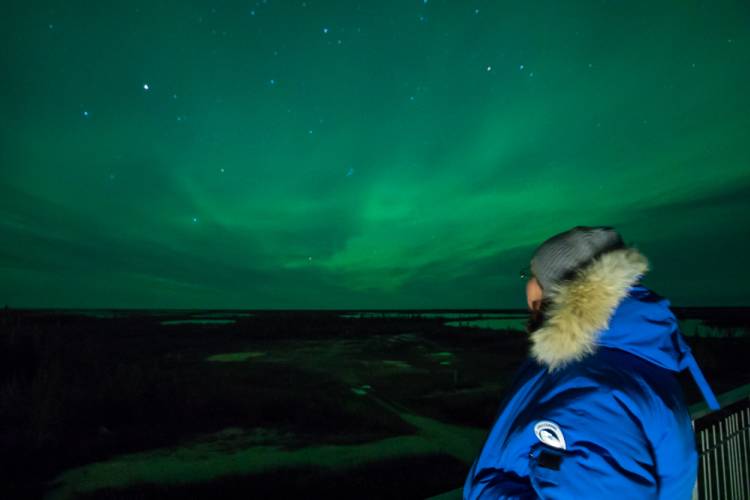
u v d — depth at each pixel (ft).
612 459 2.52
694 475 2.90
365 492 21.89
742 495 6.44
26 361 44.01
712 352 68.33
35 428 29.22
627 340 2.88
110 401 35.60
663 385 2.83
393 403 41.11
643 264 3.05
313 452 27.81
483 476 3.22
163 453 27.35
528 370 3.34
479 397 43.04
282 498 21.30
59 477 23.45
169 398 38.83
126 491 21.93
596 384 2.69
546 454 2.64
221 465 25.45
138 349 83.25
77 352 51.78
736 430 6.70
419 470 24.76
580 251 3.21
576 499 2.48
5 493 21.39
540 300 3.59
